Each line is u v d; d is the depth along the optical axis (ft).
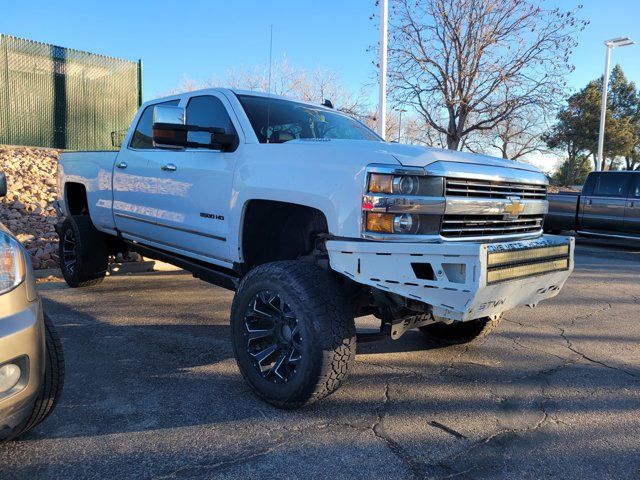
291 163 11.71
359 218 10.18
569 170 172.04
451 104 52.60
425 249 9.70
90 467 9.04
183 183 15.01
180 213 15.23
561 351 15.84
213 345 15.57
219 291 22.79
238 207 12.85
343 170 10.59
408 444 10.07
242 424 10.69
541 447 10.07
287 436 10.25
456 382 13.24
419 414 11.36
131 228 18.06
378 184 10.05
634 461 9.63
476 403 12.00
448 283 9.64
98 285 23.27
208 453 9.57
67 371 13.32
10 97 50.85
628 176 43.39
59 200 23.30
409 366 14.32
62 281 23.95
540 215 13.15
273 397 11.22
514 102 51.96
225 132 14.10
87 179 20.70
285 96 15.97
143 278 25.27
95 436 10.09
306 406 11.55
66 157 22.68
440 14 51.11
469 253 9.48
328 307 10.57
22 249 8.36
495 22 51.06
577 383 13.32
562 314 20.47
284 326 11.30
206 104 15.21
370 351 15.53
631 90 187.52
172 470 9.01
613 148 168.55
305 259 12.66
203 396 11.99
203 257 14.75
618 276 29.68
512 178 11.85
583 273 30.55
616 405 12.03
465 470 9.23
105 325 17.39
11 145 48.62
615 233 43.91
